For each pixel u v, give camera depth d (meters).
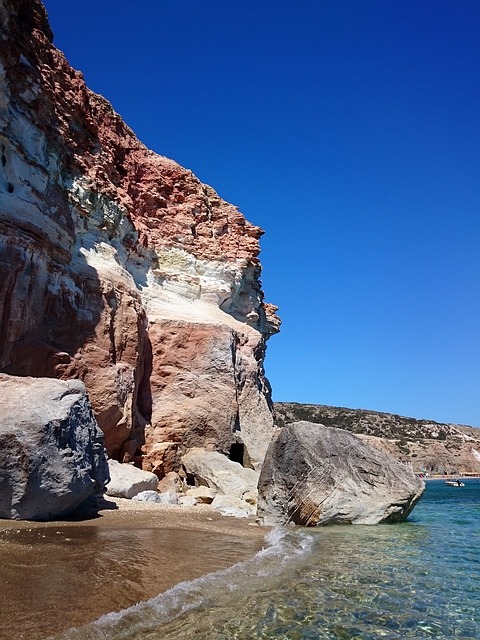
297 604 7.12
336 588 8.02
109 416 19.64
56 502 11.35
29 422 11.26
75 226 22.00
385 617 6.80
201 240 31.41
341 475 15.52
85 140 24.66
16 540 8.98
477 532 14.41
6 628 5.23
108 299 21.42
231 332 27.19
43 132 20.55
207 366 25.44
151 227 29.72
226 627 6.11
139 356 22.84
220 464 21.11
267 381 34.25
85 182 23.14
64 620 5.56
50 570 7.32
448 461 102.75
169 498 17.53
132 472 18.06
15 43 19.59
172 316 26.45
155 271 27.98
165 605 6.39
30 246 17.52
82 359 19.45
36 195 18.98
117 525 11.59
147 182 31.00
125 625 5.66
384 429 116.50
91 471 12.61
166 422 23.31
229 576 8.00
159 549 9.28
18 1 19.70
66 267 20.17
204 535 11.29
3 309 16.38
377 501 15.59
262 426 27.00
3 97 18.41
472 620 6.79
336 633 6.18
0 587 6.42
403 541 12.57
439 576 9.01
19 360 16.97
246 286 33.94
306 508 14.77
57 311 19.14
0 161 18.14
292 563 9.50
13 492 10.81
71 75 25.23
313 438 15.84
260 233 35.34
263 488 15.42
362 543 12.14
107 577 7.22
